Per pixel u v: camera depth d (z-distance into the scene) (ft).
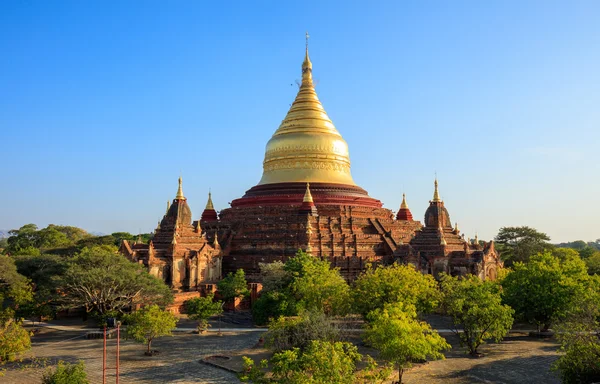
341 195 415.03
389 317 161.17
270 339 177.47
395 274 220.02
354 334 231.09
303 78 466.29
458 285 212.84
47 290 249.34
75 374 143.95
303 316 185.37
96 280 242.58
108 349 213.46
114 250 451.53
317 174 426.51
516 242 490.90
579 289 223.71
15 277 267.59
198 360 194.59
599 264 405.80
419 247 362.53
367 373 148.56
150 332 200.44
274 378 135.13
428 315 291.17
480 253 345.51
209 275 347.97
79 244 510.17
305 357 126.31
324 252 361.71
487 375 175.22
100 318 249.34
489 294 204.95
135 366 186.09
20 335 185.26
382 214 429.79
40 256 329.31
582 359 148.66
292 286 245.86
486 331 205.05
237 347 215.72
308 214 378.12
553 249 476.13
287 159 432.66
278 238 371.35
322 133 438.40
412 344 151.53
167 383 165.99
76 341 230.07
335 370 122.11
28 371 180.55
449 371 179.93
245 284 311.47
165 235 349.82
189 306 251.60
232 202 441.27
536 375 175.22
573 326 162.61
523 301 235.20
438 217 380.78
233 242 384.88
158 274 321.11
